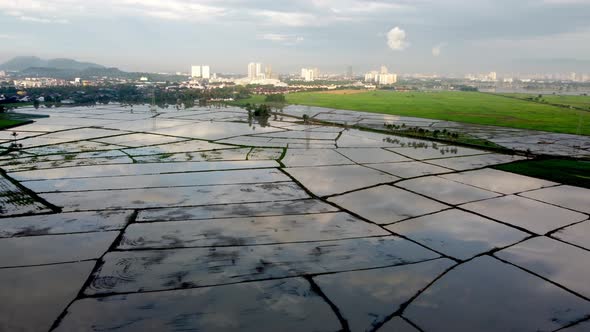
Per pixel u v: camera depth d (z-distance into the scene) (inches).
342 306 884.0
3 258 1071.0
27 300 879.7
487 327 823.7
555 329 820.6
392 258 1111.0
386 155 2591.0
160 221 1353.3
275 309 868.0
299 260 1088.8
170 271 1016.2
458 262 1097.4
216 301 892.0
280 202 1572.3
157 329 792.3
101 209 1462.8
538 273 1047.0
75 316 824.9
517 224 1381.6
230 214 1429.6
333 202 1584.6
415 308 882.8
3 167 2124.8
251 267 1045.8
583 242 1240.8
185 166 2197.3
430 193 1724.9
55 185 1769.2
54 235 1224.2
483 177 2012.8
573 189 1811.0
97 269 1019.3
